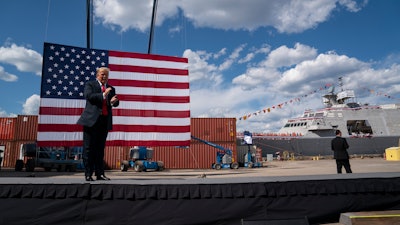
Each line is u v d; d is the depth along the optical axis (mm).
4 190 3408
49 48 7617
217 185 3742
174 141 8344
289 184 3865
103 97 3916
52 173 15555
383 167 17625
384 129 41312
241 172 16422
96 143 4047
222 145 26812
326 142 40438
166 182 3658
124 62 8344
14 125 25281
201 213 3658
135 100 8258
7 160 24234
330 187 3936
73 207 3502
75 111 7562
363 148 39906
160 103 8445
